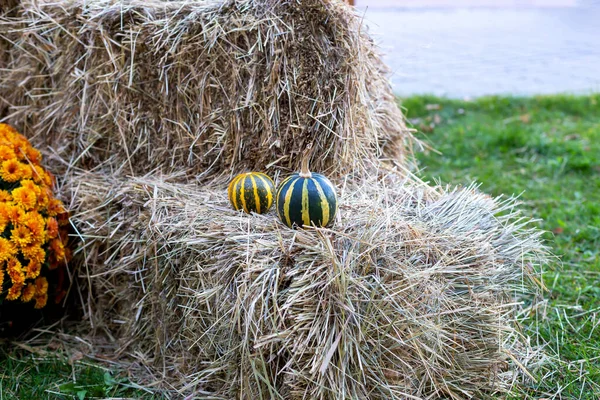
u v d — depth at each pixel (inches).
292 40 114.8
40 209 120.3
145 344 119.5
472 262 100.4
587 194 189.3
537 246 110.0
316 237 95.7
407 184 127.7
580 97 291.6
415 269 94.7
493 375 103.0
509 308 115.3
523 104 284.8
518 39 455.8
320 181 99.5
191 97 125.5
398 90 319.3
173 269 107.7
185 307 104.2
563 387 107.6
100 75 129.8
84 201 124.3
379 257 94.0
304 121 118.4
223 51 119.3
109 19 126.8
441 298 96.5
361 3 698.2
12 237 114.1
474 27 507.8
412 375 95.6
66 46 133.6
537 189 193.2
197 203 112.4
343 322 88.8
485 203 114.4
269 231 99.5
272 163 120.3
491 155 225.3
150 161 132.5
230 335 95.3
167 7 125.5
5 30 141.6
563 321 127.6
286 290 90.7
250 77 118.2
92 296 129.0
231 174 124.5
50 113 139.3
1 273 112.7
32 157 129.2
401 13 608.7
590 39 453.4
